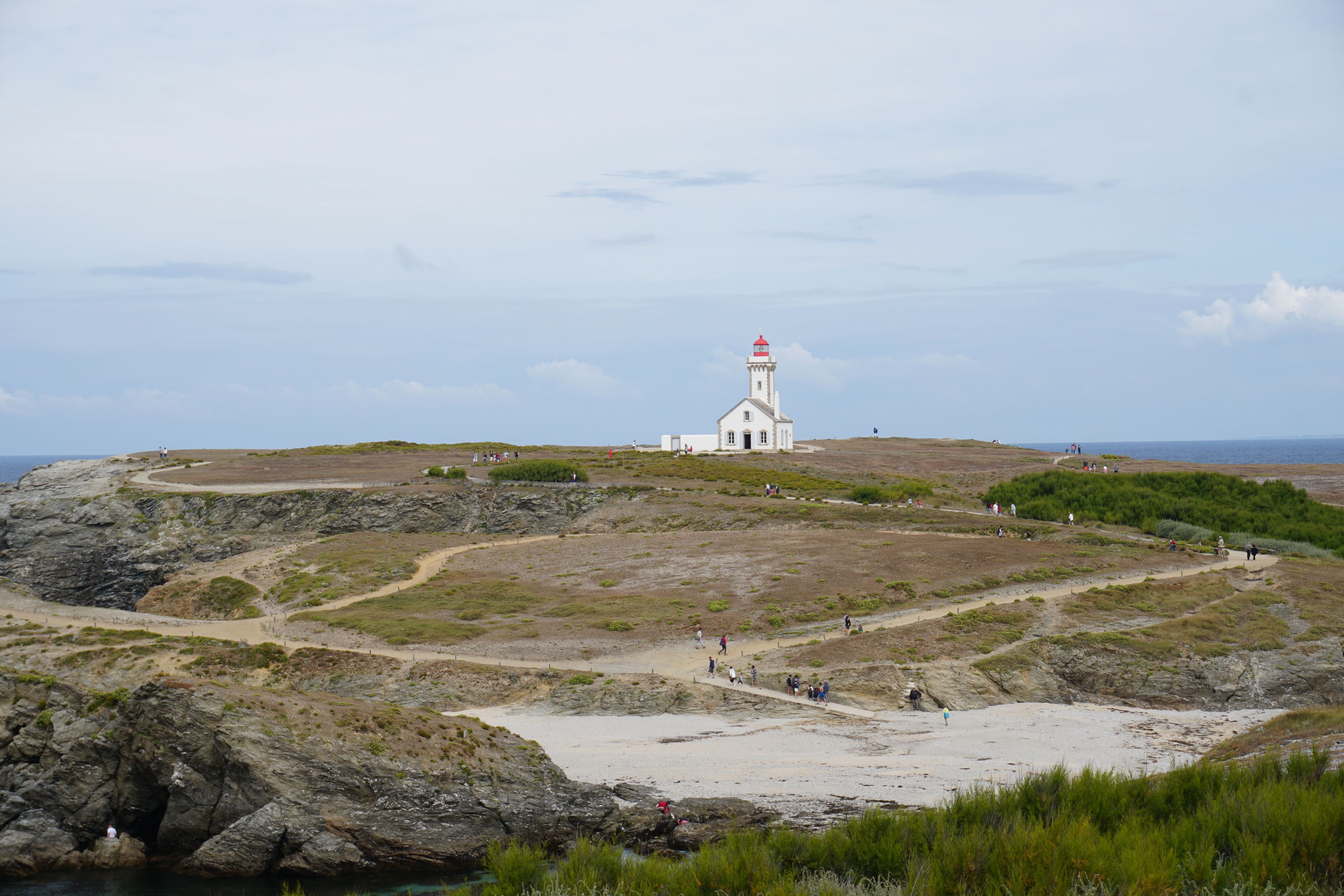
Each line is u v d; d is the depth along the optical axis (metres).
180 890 40.81
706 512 118.31
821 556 96.12
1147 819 27.70
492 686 66.50
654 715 62.38
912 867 26.17
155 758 45.69
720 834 41.62
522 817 44.16
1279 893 21.73
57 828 45.56
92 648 70.25
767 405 191.50
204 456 166.38
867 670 67.50
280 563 101.25
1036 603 79.88
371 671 67.81
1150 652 70.56
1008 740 55.91
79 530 118.00
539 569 97.31
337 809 42.88
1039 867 24.06
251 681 67.12
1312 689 67.31
